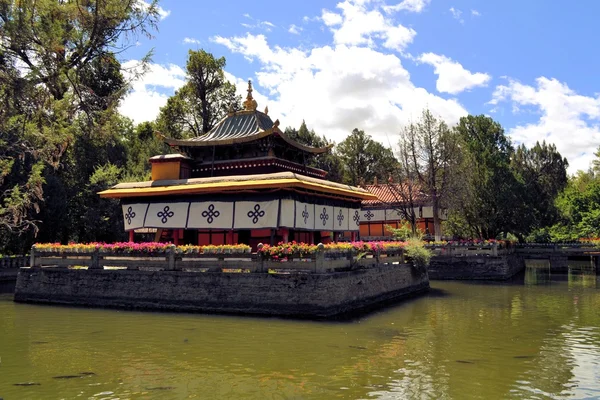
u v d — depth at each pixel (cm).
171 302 2295
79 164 4550
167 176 3153
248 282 2169
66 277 2556
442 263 4297
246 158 3172
